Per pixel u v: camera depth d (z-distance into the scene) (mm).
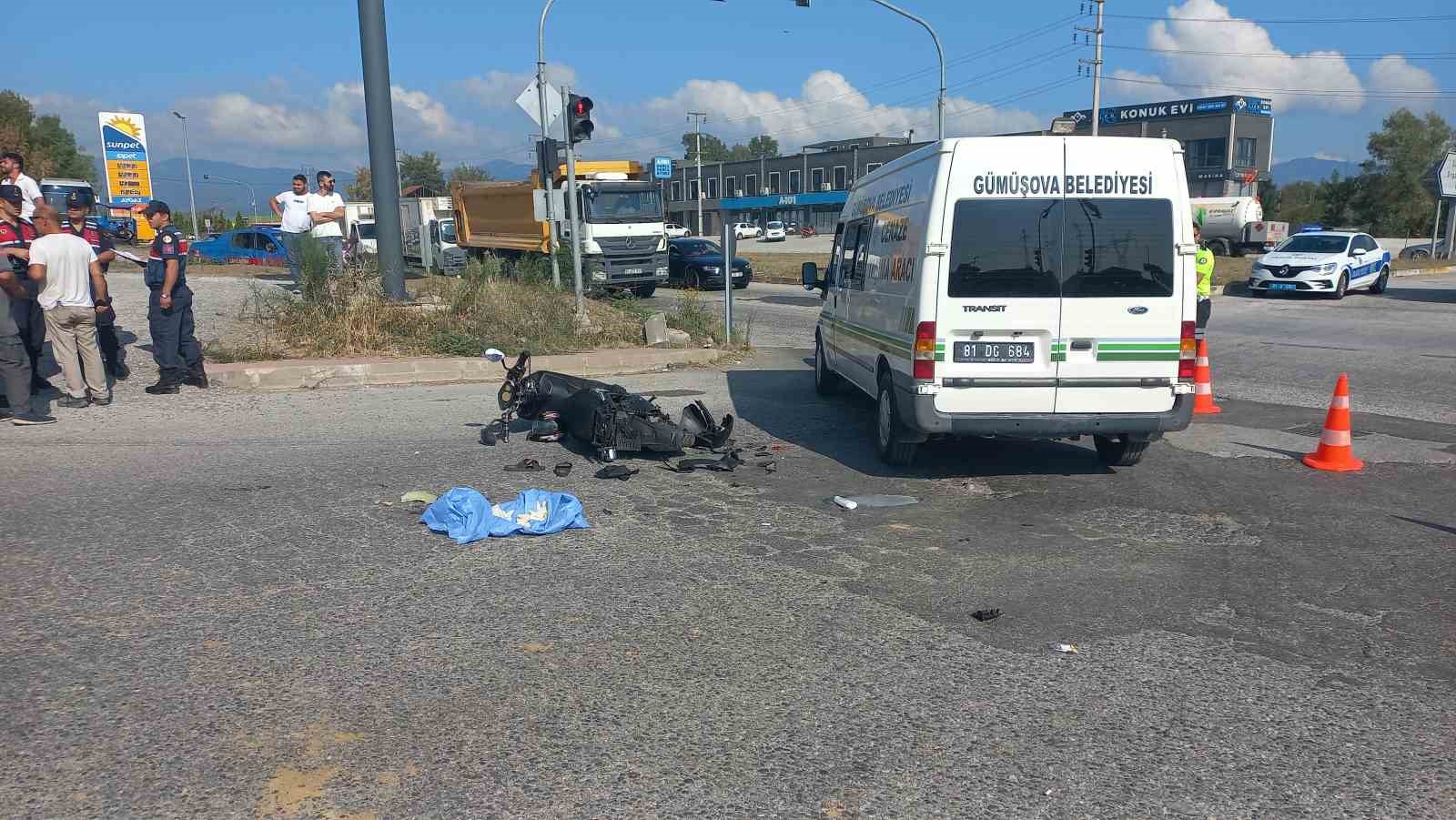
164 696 3736
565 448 8203
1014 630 4512
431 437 8578
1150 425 6891
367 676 3936
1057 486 7168
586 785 3176
